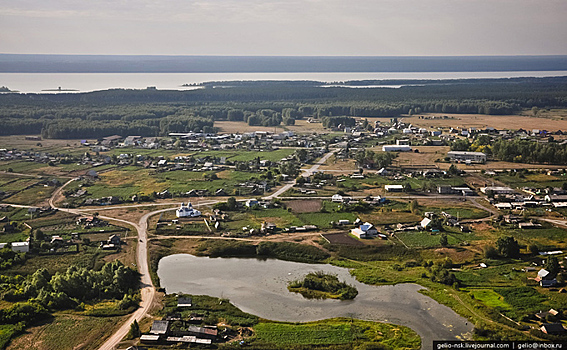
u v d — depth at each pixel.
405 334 128.88
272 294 154.00
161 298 148.75
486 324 132.88
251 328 133.00
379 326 133.38
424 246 185.50
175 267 174.62
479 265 169.75
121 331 130.25
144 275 165.50
